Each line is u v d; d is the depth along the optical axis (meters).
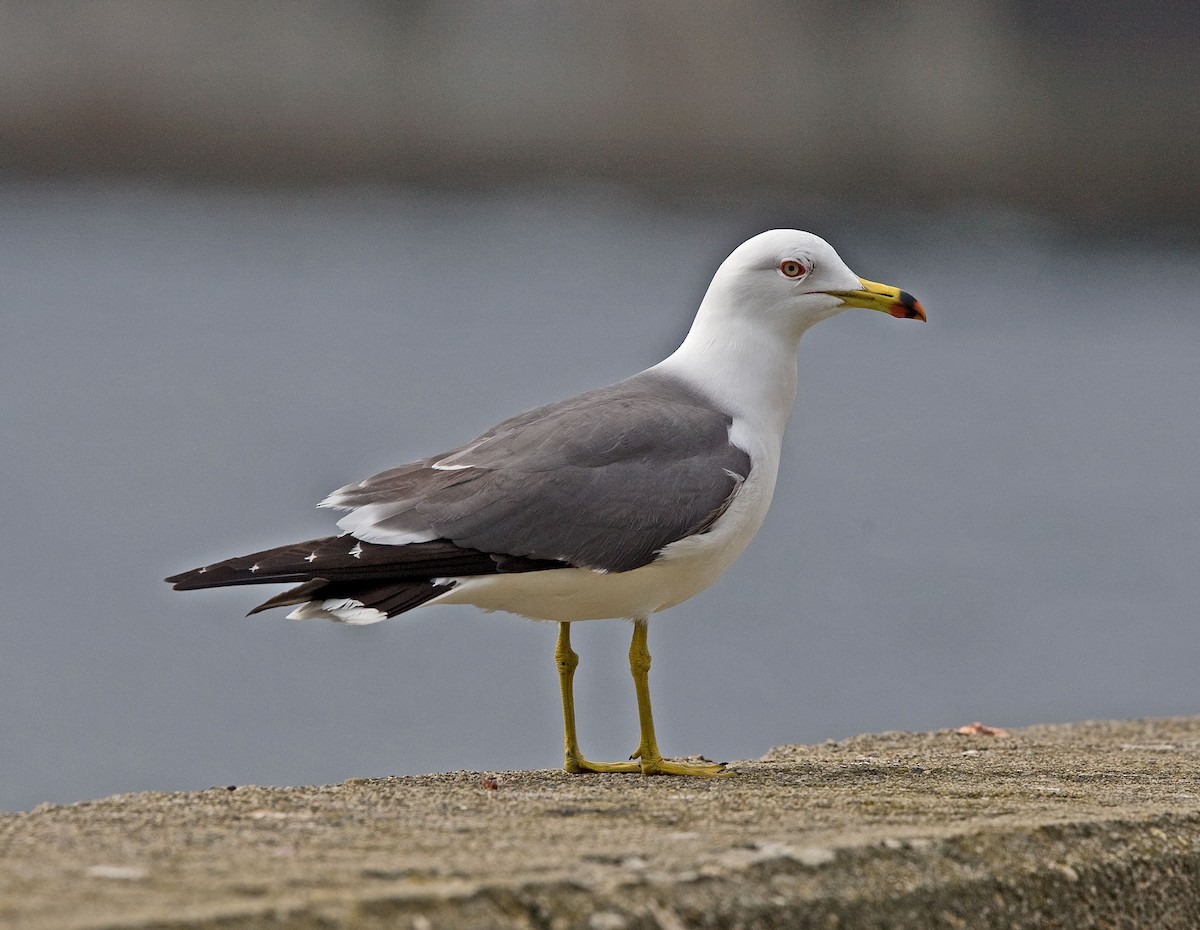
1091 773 7.12
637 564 6.93
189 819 5.45
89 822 5.37
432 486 6.94
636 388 7.46
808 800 6.15
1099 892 5.41
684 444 7.12
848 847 5.09
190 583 6.60
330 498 7.09
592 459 6.96
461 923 4.30
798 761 7.60
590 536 6.85
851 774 7.05
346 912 4.21
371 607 6.68
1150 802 6.32
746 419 7.45
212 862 4.73
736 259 7.60
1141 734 8.91
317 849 4.97
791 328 7.61
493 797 6.12
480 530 6.78
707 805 5.96
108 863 4.69
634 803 6.00
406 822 5.48
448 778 6.82
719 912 4.64
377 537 6.76
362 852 4.93
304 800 5.92
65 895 4.29
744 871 4.84
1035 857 5.40
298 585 6.83
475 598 6.93
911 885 5.03
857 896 4.90
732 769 7.20
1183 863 5.69
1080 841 5.57
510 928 4.35
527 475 6.88
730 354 7.55
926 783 6.75
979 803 6.14
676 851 4.98
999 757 7.80
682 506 6.98
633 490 6.93
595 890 4.58
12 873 4.52
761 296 7.54
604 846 5.05
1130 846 5.64
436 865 4.71
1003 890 5.20
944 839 5.30
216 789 6.23
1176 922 5.57
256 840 5.10
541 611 7.15
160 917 4.05
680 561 7.03
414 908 4.30
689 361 7.64
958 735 8.84
